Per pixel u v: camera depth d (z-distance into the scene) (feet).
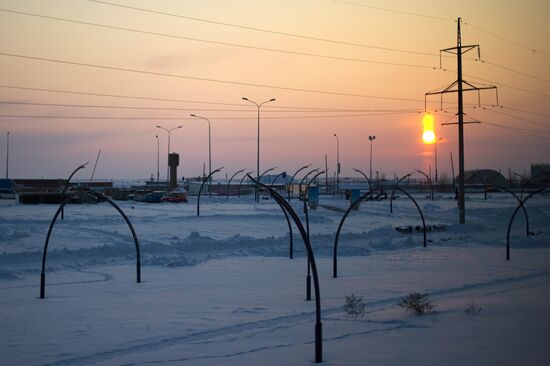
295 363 32.17
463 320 43.78
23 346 36.76
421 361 31.71
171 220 129.08
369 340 37.52
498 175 414.21
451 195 331.77
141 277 69.62
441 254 99.91
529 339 37.01
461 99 151.43
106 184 338.34
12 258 76.54
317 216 149.69
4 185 258.37
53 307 50.39
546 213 196.13
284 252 96.07
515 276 72.84
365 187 391.45
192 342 38.11
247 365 31.91
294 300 54.34
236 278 69.46
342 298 55.62
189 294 57.67
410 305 47.73
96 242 93.86
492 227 155.74
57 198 196.24
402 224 153.79
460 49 151.12
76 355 34.68
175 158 304.91
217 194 309.83
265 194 323.98
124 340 38.42
